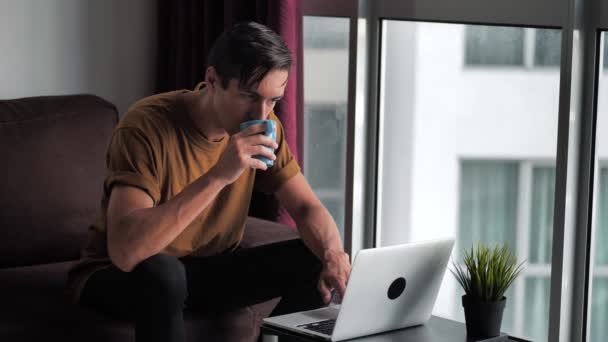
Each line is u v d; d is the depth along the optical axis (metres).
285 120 2.66
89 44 3.10
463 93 2.98
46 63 3.02
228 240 2.18
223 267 2.04
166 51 3.19
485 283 1.88
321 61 2.92
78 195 2.58
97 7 3.10
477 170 3.02
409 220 3.12
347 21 2.88
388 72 2.91
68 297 2.14
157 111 2.03
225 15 2.84
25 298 2.16
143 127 1.99
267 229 2.53
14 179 2.49
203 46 3.00
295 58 2.67
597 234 2.47
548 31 2.67
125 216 1.87
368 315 1.84
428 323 1.99
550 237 2.85
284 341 2.23
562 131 2.33
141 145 1.97
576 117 2.33
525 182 2.89
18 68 2.97
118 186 1.93
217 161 2.02
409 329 1.94
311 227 2.12
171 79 3.15
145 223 1.84
